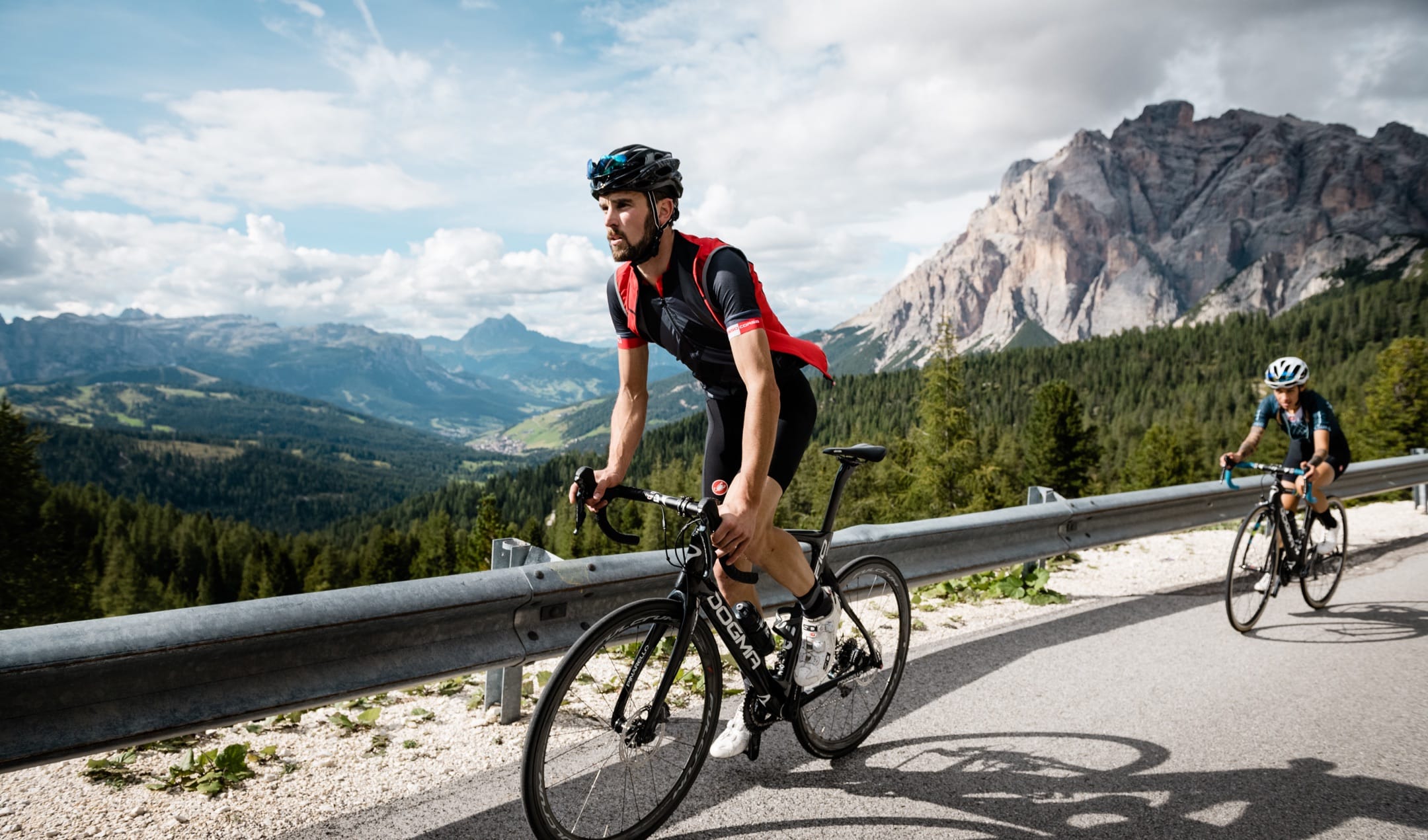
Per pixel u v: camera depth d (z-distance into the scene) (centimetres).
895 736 301
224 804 240
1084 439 5588
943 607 504
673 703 230
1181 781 267
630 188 210
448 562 8262
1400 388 4834
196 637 207
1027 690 352
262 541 9238
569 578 290
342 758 276
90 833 221
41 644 188
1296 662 395
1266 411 491
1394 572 608
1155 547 720
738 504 204
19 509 4459
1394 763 283
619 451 249
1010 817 242
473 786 255
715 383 241
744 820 238
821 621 264
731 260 215
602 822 219
